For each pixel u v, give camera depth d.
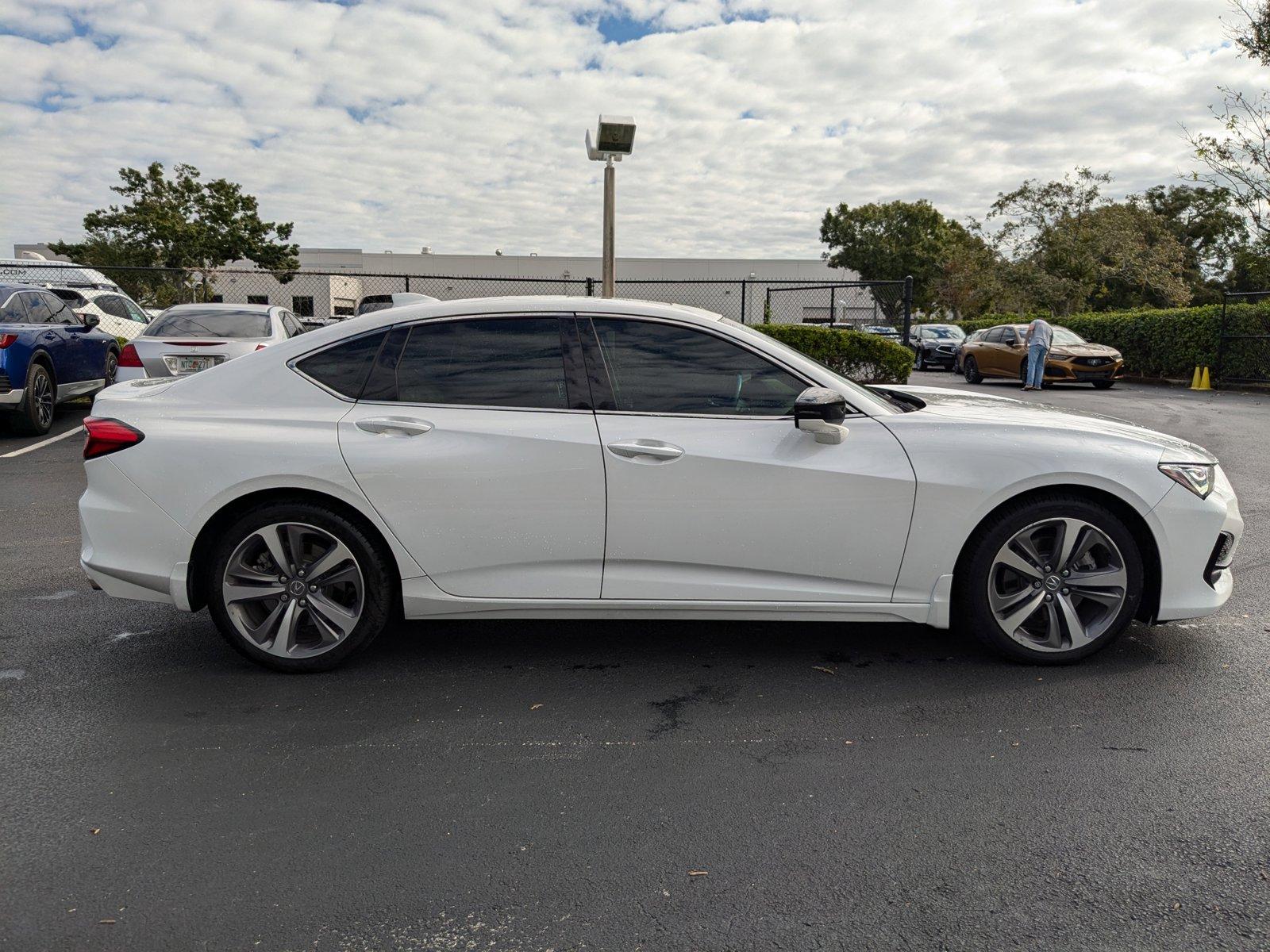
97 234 35.38
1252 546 5.71
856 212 65.31
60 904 2.25
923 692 3.56
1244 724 3.25
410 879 2.36
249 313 10.68
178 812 2.69
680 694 3.57
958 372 25.39
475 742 3.16
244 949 2.09
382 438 3.60
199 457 3.59
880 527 3.62
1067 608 3.73
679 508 3.59
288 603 3.72
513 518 3.60
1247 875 2.35
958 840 2.52
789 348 3.82
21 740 3.17
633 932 2.15
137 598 3.70
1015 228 36.53
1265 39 18.78
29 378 9.96
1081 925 2.16
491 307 3.76
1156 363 22.00
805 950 2.08
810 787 2.83
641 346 3.72
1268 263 21.45
